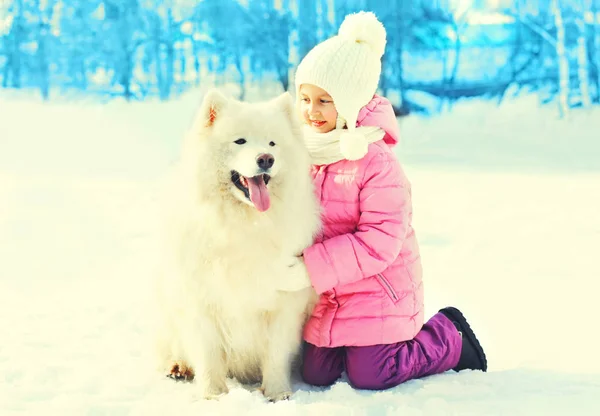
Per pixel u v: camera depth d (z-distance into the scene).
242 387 3.84
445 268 6.16
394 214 3.57
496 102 17.33
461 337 3.80
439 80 17.50
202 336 3.57
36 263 6.57
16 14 17.36
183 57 17.25
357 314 3.60
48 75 17.41
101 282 5.92
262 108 3.62
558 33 17.28
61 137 14.98
